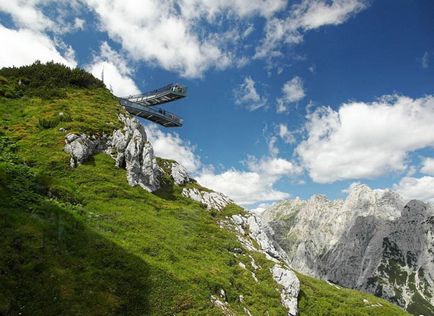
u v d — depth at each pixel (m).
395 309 53.69
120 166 52.41
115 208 41.00
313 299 47.34
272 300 39.50
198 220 51.31
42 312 21.84
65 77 69.69
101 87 72.94
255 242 59.69
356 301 51.81
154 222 42.06
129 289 27.56
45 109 57.03
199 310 29.48
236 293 35.97
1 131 48.12
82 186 43.06
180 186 66.31
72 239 29.84
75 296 24.23
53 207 33.22
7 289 21.69
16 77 66.38
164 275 30.88
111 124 58.09
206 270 37.22
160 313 27.22
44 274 24.47
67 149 48.12
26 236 26.72
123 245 32.69
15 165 39.59
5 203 30.16
